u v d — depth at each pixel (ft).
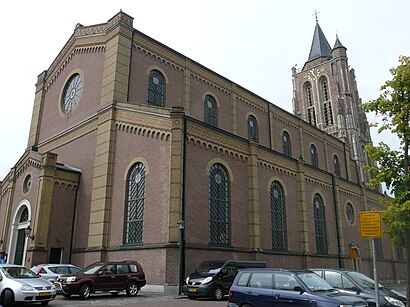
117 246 72.49
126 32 89.51
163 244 65.62
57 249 80.79
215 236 75.05
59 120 102.68
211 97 108.88
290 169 101.65
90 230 77.56
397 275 142.10
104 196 76.89
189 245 68.03
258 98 126.21
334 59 213.87
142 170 74.38
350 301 33.37
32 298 45.68
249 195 85.35
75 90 100.01
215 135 79.87
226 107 112.27
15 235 88.38
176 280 63.72
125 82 85.87
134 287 61.00
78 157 89.40
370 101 46.24
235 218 80.18
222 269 61.41
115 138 81.00
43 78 116.37
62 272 65.36
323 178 115.55
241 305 39.11
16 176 95.96
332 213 115.55
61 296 59.47
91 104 90.68
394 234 43.24
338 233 114.93
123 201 74.84
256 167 88.07
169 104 94.99
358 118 208.64
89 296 58.54
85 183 84.53
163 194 69.15
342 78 207.82
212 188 77.05
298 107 224.33
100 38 94.63
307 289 34.96
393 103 44.50
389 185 45.39
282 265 88.84
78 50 102.22
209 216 74.38
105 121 82.74
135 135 77.41
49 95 112.06
